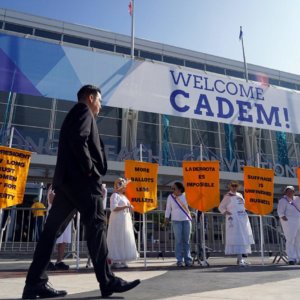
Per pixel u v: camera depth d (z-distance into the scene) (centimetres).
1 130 1294
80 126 243
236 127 1792
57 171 248
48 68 732
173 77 830
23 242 793
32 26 1777
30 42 729
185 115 812
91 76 764
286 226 639
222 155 1722
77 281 362
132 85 791
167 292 270
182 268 537
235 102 870
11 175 458
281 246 691
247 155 1681
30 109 1460
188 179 598
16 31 1741
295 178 1357
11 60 702
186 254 584
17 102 1446
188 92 832
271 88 927
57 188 254
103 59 786
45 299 234
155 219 869
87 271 488
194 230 721
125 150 1242
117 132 1572
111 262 531
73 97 736
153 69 819
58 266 522
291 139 1886
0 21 1728
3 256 757
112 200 535
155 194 579
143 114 1633
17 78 697
